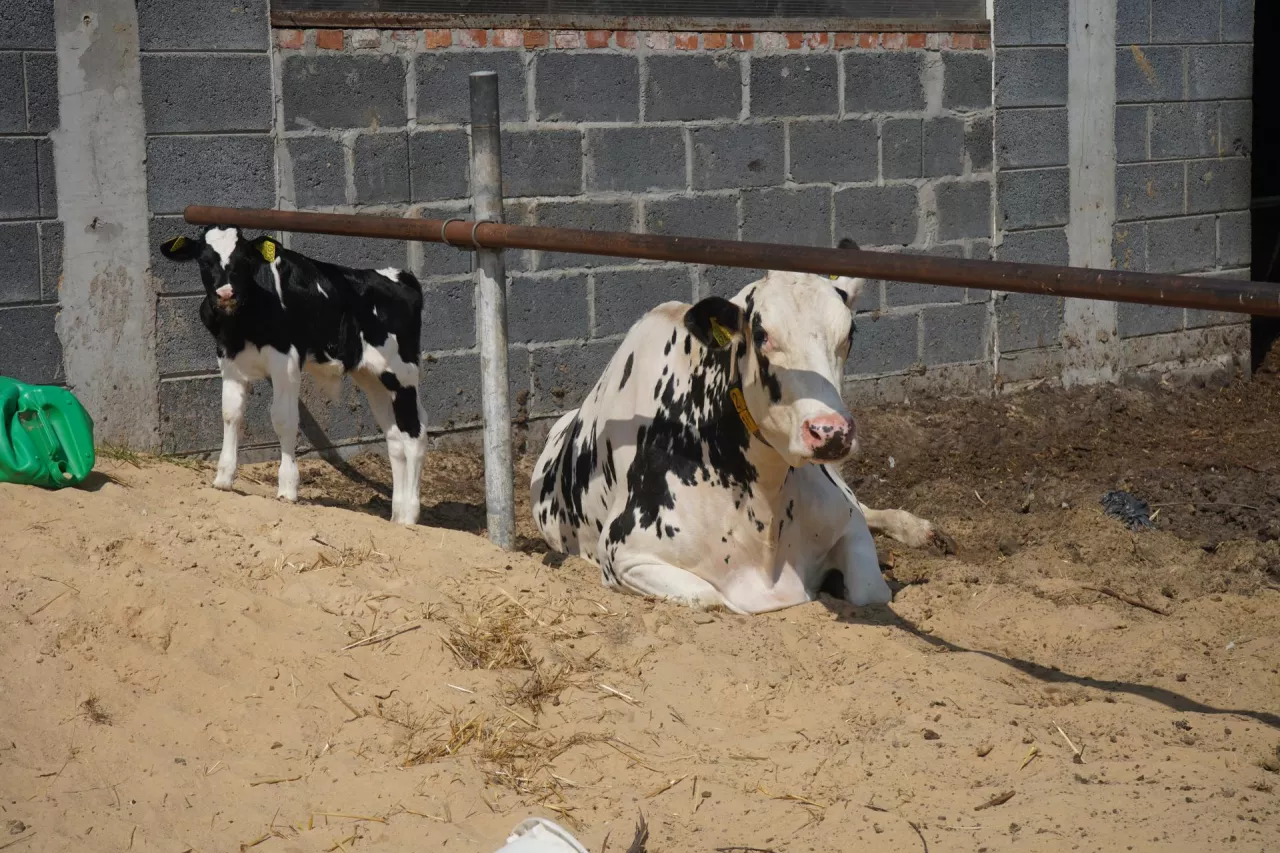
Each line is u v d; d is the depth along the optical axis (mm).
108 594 4762
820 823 3689
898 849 3520
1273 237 14914
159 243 8047
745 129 9867
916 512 8180
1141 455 9531
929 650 5145
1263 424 10734
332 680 4492
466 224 5852
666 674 4691
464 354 9094
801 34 9992
